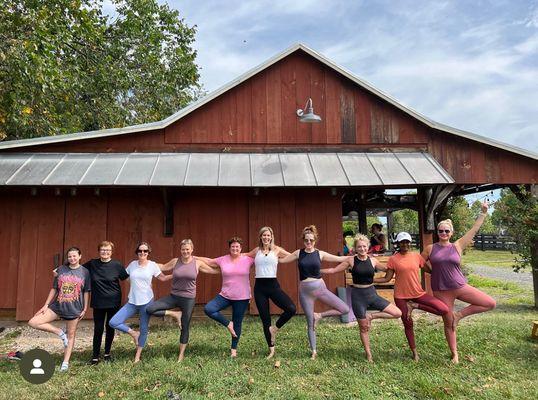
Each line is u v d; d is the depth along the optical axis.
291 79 8.62
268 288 5.46
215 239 8.12
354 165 7.92
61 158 7.74
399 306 5.39
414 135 8.66
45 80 9.17
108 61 15.42
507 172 8.54
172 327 7.31
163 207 8.09
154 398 4.16
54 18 10.88
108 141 8.13
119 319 5.22
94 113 15.58
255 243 8.12
